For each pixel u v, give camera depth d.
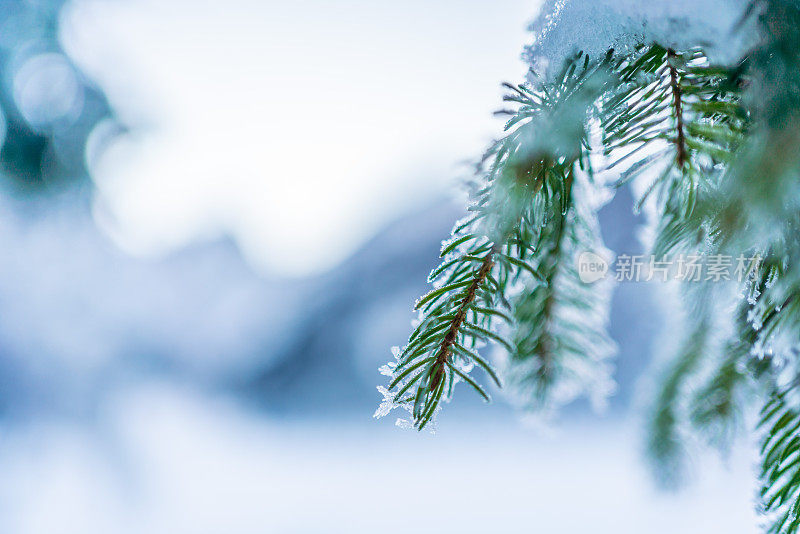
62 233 4.34
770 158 0.81
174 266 10.00
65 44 3.65
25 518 4.73
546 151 0.86
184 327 9.38
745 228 0.83
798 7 0.82
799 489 0.88
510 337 0.96
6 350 5.39
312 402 8.26
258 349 9.32
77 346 5.71
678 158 0.86
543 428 0.99
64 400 5.63
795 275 0.84
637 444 1.16
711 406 1.01
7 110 3.47
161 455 6.07
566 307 0.96
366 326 8.73
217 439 7.14
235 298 9.98
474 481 5.03
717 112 0.85
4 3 3.46
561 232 0.92
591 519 3.86
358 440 6.91
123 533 4.84
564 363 0.97
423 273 8.59
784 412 0.89
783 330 0.86
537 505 4.34
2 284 5.19
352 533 4.57
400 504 4.90
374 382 8.26
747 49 0.83
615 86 0.86
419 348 0.86
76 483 5.16
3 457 5.17
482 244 0.87
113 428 5.84
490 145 0.87
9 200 3.80
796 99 0.82
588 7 0.86
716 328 0.98
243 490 5.69
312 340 9.04
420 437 6.18
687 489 1.10
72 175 3.71
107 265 5.58
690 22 0.84
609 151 0.87
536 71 0.87
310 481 5.81
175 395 8.19
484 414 6.25
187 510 5.30
